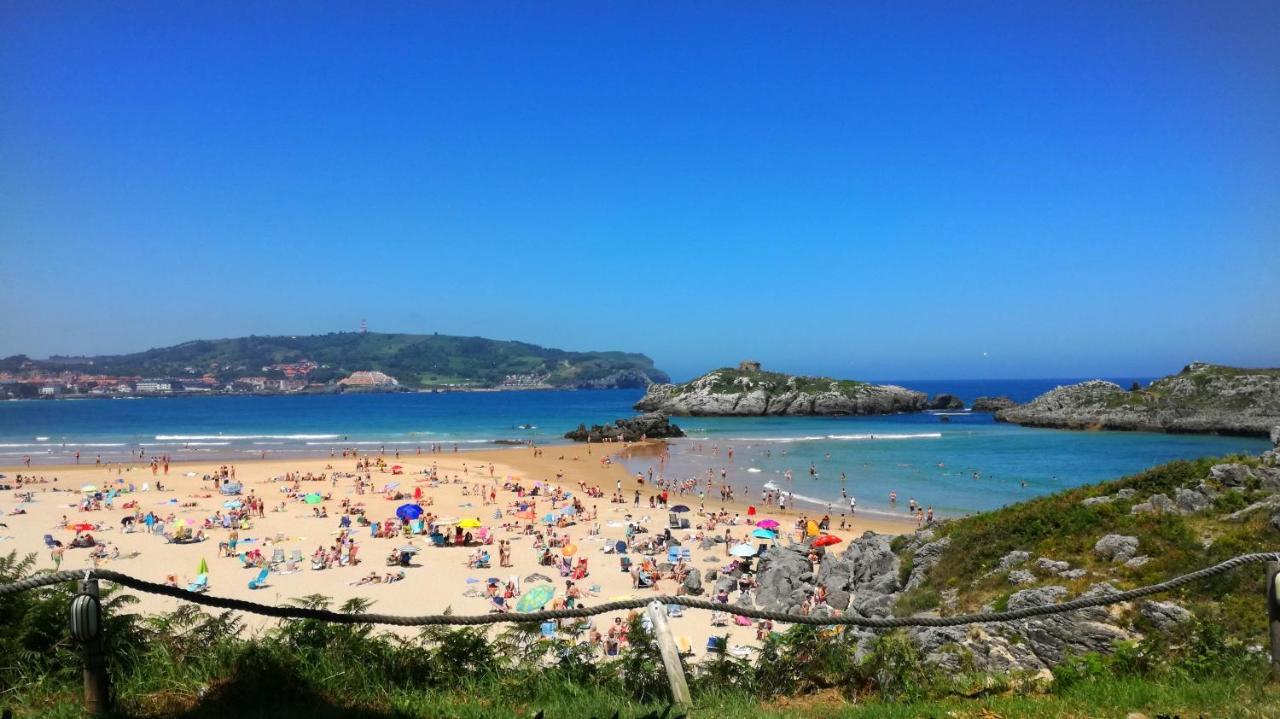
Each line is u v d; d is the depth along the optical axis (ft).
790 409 498.69
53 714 17.33
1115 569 48.80
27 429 398.01
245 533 134.31
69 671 19.53
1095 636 42.09
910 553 67.21
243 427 414.00
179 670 20.80
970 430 363.15
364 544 126.11
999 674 26.35
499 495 183.93
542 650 24.57
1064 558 52.39
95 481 198.39
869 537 82.33
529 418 499.51
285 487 191.42
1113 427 346.13
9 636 19.94
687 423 435.12
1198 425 317.83
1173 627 40.83
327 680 21.18
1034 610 21.03
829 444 303.89
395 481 203.82
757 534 120.57
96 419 498.69
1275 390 317.42
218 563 110.93
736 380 520.01
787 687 24.71
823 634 26.11
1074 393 396.37
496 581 95.04
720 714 20.13
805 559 94.53
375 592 96.48
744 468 239.09
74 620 17.03
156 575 102.78
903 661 25.44
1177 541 49.01
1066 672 24.35
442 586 99.96
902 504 173.68
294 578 103.04
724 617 80.59
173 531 125.90
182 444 312.29
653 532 140.67
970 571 57.31
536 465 248.52
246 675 20.57
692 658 51.55
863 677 25.14
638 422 341.82
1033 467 226.99
